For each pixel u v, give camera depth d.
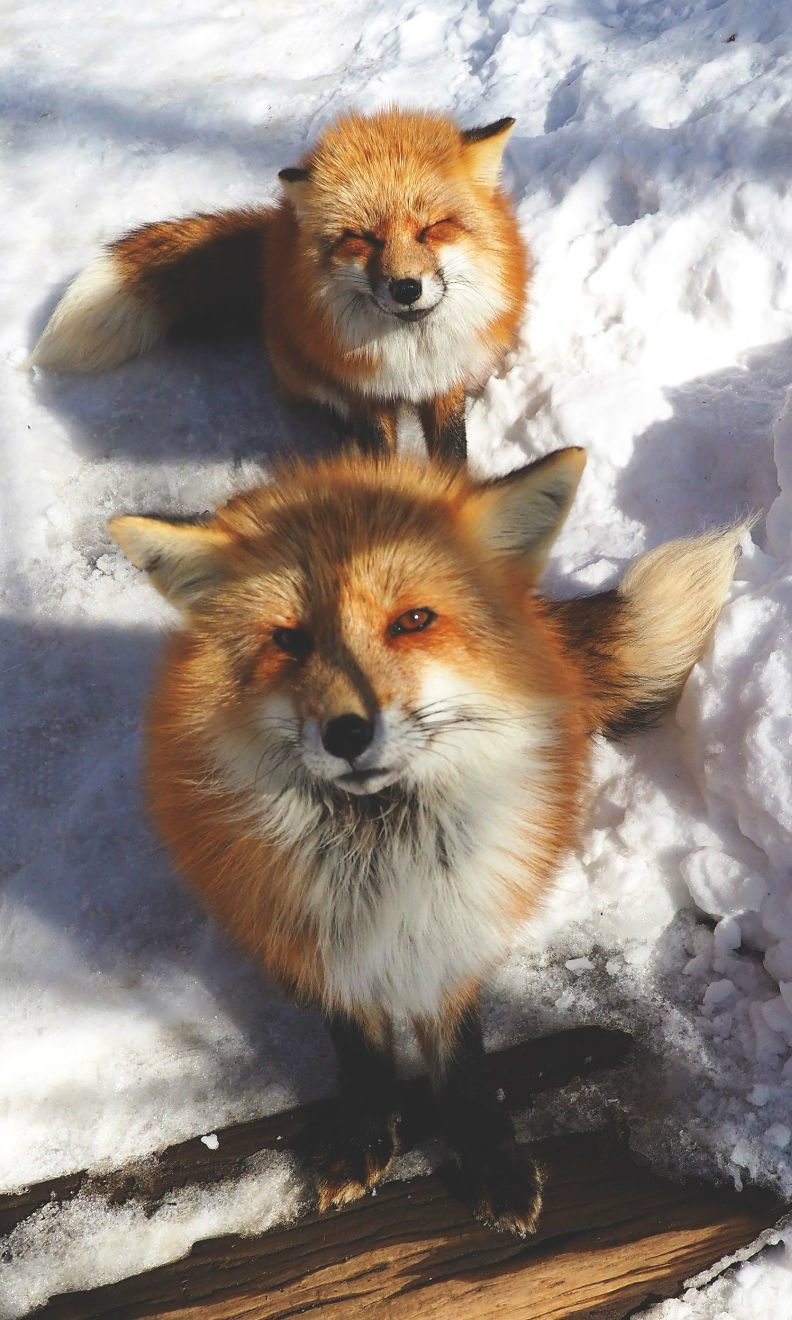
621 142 1.96
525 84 2.11
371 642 1.44
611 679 1.66
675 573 1.66
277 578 1.46
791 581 1.64
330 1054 1.60
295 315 1.86
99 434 1.94
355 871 1.51
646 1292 1.50
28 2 2.39
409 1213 1.53
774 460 1.75
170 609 1.81
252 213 1.99
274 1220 1.54
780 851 1.60
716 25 2.08
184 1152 1.57
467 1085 1.54
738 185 1.87
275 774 1.48
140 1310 1.51
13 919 1.66
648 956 1.63
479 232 1.84
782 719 1.60
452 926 1.51
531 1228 1.52
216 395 1.98
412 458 1.61
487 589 1.48
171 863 1.66
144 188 2.12
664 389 1.84
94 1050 1.60
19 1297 1.52
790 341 1.85
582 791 1.58
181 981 1.63
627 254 1.88
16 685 1.78
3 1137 1.58
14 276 2.05
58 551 1.86
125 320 1.98
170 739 1.50
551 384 1.86
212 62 2.26
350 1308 1.50
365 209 1.81
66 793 1.72
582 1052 1.59
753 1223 1.52
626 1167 1.54
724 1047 1.58
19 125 2.20
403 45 2.23
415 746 1.44
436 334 1.83
